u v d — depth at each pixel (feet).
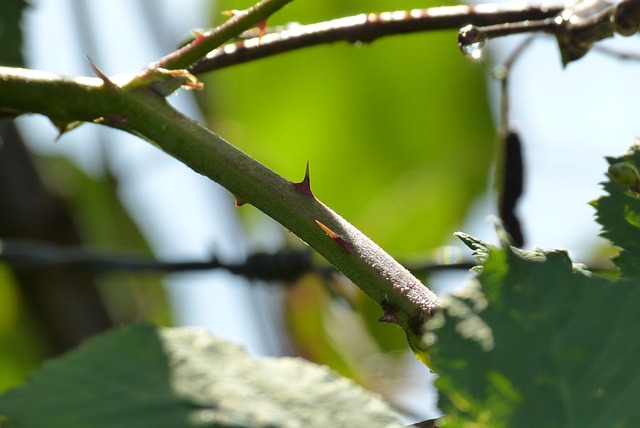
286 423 4.14
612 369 4.17
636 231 4.42
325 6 8.23
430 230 8.63
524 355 4.18
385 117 8.77
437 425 4.18
